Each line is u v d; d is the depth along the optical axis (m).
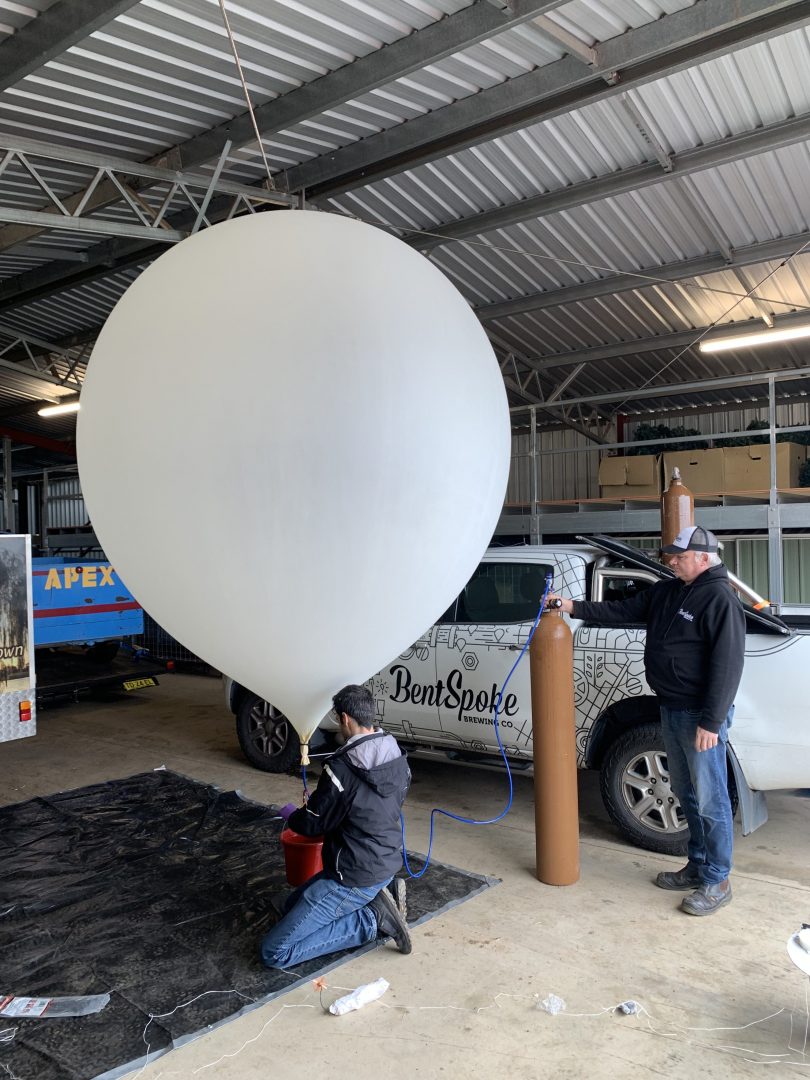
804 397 11.67
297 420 2.26
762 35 4.95
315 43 5.26
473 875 4.18
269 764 6.21
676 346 10.08
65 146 6.47
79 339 12.52
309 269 2.42
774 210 7.32
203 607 2.54
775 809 5.21
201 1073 2.70
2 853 4.57
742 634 3.71
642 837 4.48
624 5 4.90
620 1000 3.09
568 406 12.85
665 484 9.13
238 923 3.71
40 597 8.35
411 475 2.37
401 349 2.39
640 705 4.54
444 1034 2.89
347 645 2.62
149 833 4.85
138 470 2.39
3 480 19.86
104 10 4.51
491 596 5.27
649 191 7.36
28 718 5.40
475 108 5.96
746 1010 3.01
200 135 6.53
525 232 8.19
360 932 3.44
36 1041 2.85
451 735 5.21
